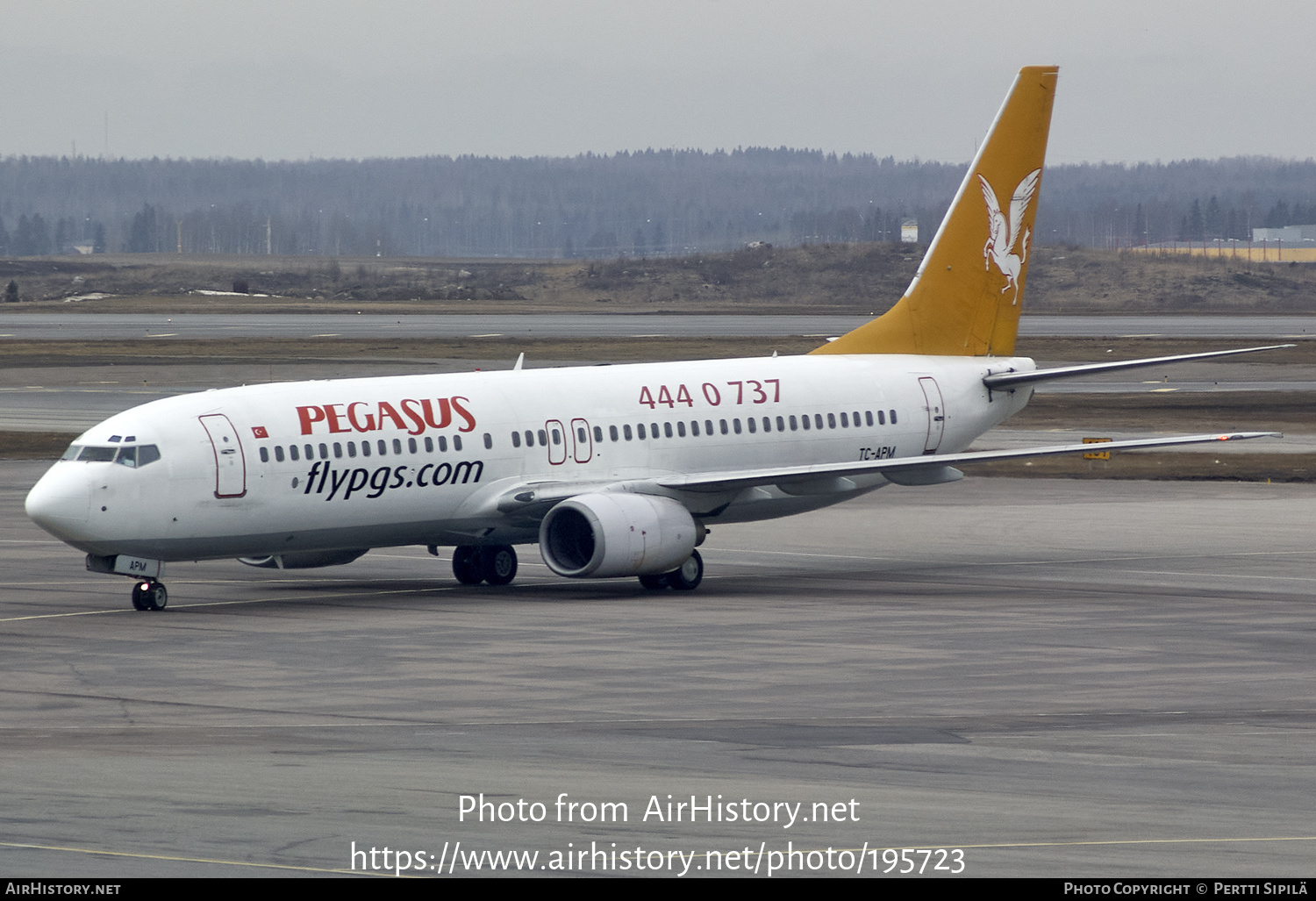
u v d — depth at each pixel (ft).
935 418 638.12
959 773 276.62
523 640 431.02
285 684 367.25
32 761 285.23
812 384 613.93
